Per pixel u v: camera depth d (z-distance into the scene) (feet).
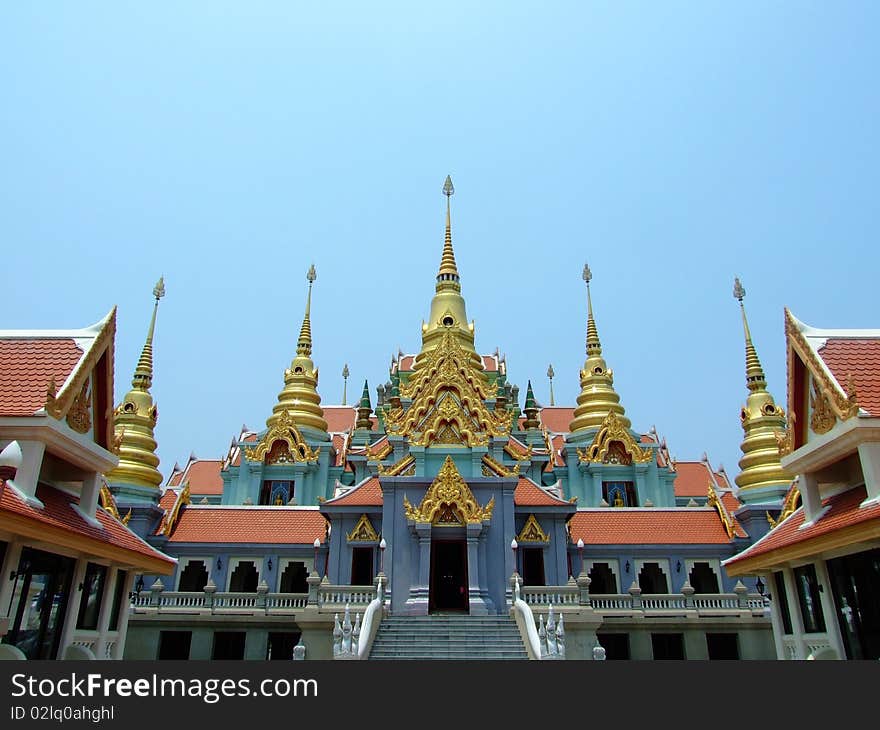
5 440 51.16
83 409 59.16
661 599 117.80
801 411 64.34
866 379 57.98
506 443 125.90
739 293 187.83
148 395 170.40
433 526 108.88
